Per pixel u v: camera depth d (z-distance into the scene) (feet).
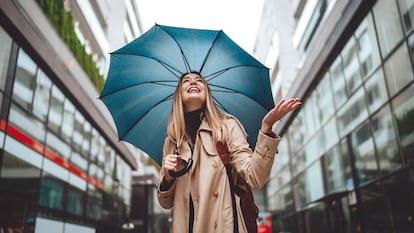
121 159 84.94
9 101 32.35
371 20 37.76
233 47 6.07
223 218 4.40
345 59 45.78
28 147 36.14
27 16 37.01
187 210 4.76
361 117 41.09
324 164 55.57
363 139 40.65
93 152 62.13
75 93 49.98
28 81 36.65
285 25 92.27
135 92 6.76
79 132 54.65
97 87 68.85
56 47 46.37
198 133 5.01
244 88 6.41
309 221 64.23
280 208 89.71
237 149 4.77
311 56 59.52
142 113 6.82
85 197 56.65
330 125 52.37
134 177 123.65
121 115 6.77
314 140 61.00
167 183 5.10
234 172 4.94
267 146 4.05
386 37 34.30
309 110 63.67
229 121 5.17
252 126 6.52
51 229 42.01
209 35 6.07
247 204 4.82
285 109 3.99
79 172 53.88
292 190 77.36
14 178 32.91
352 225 43.62
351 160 44.32
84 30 68.74
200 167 4.71
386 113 34.60
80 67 57.77
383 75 35.12
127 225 87.51
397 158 32.42
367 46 38.91
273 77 105.29
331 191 52.29
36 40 36.63
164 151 5.55
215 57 6.28
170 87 6.72
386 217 34.96
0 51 31.12
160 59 6.46
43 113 40.45
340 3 46.93
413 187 29.53
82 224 54.75
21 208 34.04
